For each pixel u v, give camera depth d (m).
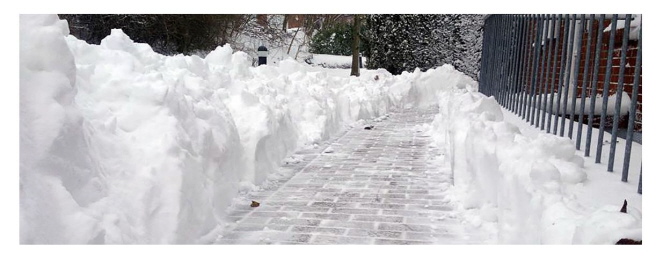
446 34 21.77
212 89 5.66
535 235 3.04
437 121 9.47
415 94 16.20
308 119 8.71
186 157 3.91
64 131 2.99
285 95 8.82
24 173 2.73
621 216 2.57
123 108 3.93
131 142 3.76
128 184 3.53
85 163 3.18
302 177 6.05
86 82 3.91
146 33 18.11
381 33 22.95
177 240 3.56
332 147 8.09
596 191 3.45
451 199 4.99
